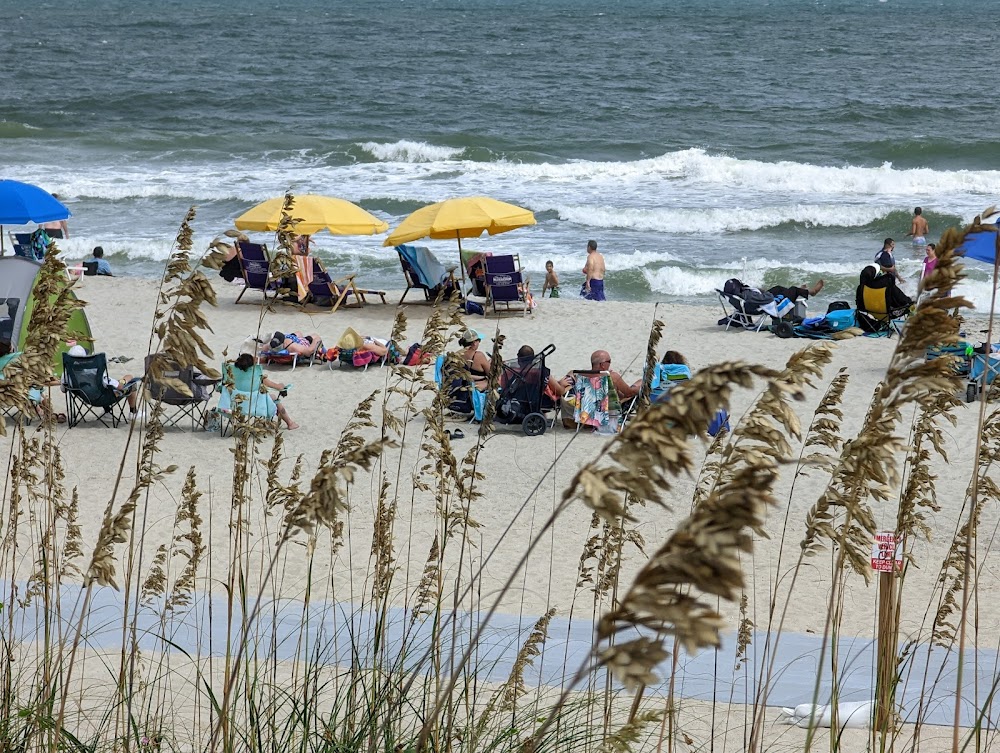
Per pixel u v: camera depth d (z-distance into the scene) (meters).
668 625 3.96
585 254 99.75
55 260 9.91
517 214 70.00
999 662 21.84
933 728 18.22
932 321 6.70
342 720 12.70
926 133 177.12
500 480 39.53
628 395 45.62
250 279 70.19
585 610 26.45
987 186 132.00
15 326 46.56
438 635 12.43
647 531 33.62
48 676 11.71
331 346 61.62
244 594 11.22
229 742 10.74
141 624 21.72
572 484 4.54
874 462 7.20
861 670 21.66
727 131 182.00
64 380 44.75
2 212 57.38
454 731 12.09
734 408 46.38
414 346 54.25
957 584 12.34
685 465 4.45
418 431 44.75
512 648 21.11
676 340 63.12
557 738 12.09
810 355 7.30
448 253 99.88
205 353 8.11
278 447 12.55
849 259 100.25
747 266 94.69
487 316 69.75
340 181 138.88
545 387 45.66
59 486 13.31
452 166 149.38
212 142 167.50
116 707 12.17
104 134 170.50
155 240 102.81
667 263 96.38
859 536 8.38
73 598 23.77
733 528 3.93
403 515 34.62
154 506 35.12
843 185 133.88
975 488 8.98
